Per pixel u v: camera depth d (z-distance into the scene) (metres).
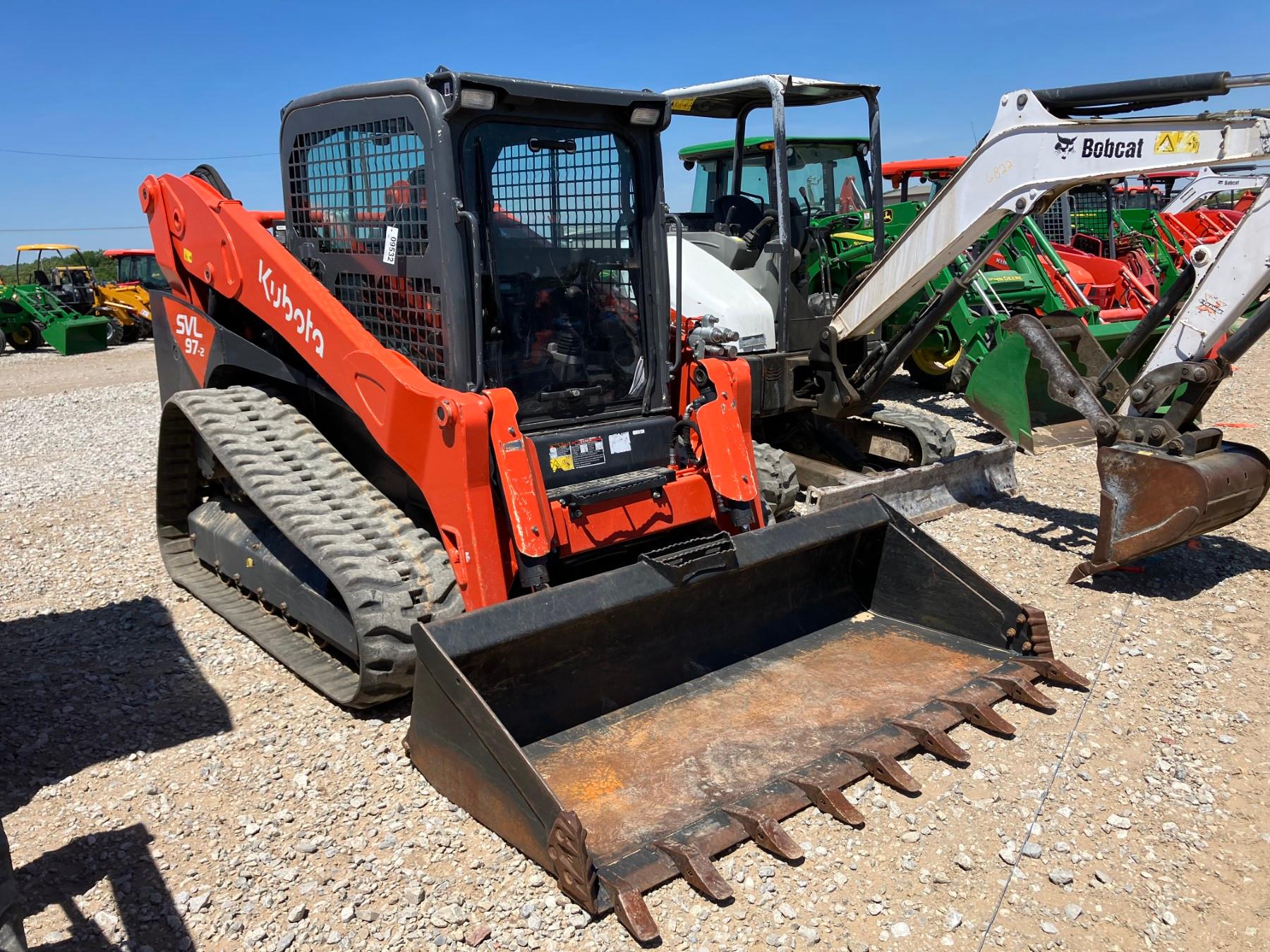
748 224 7.59
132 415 11.78
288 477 4.18
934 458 6.66
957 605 4.30
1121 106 5.22
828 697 3.86
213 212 4.87
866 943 2.74
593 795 3.27
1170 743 3.73
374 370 3.93
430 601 3.76
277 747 3.75
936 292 9.58
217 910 2.87
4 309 21.20
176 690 4.25
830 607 4.53
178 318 5.44
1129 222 13.84
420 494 4.39
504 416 3.66
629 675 3.84
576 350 4.23
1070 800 3.37
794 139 8.67
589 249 4.22
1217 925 2.83
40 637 4.84
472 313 3.81
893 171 12.02
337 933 2.78
